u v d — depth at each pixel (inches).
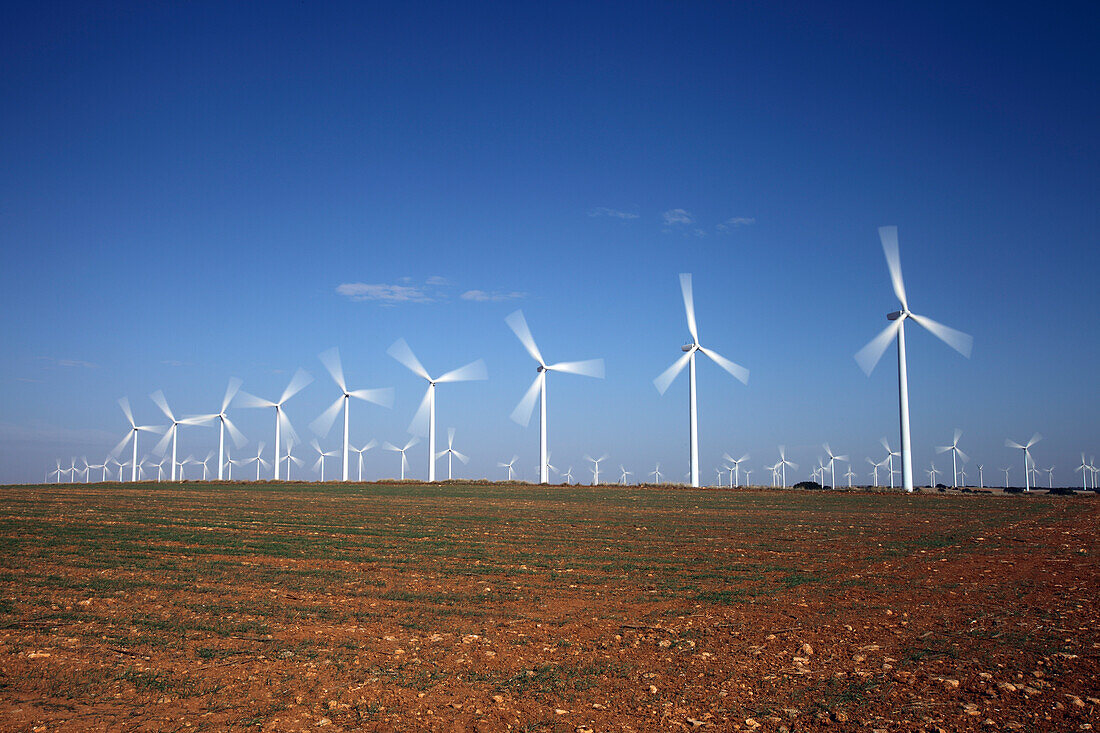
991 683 519.8
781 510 2071.9
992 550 1154.7
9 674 582.2
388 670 611.5
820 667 590.6
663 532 1552.7
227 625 751.7
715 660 628.1
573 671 607.2
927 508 2062.0
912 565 1056.2
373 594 921.5
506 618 798.5
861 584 930.7
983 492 2952.8
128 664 614.9
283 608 834.2
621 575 1054.4
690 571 1080.2
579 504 2313.0
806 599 859.4
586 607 852.0
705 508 2148.1
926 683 531.5
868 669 576.1
